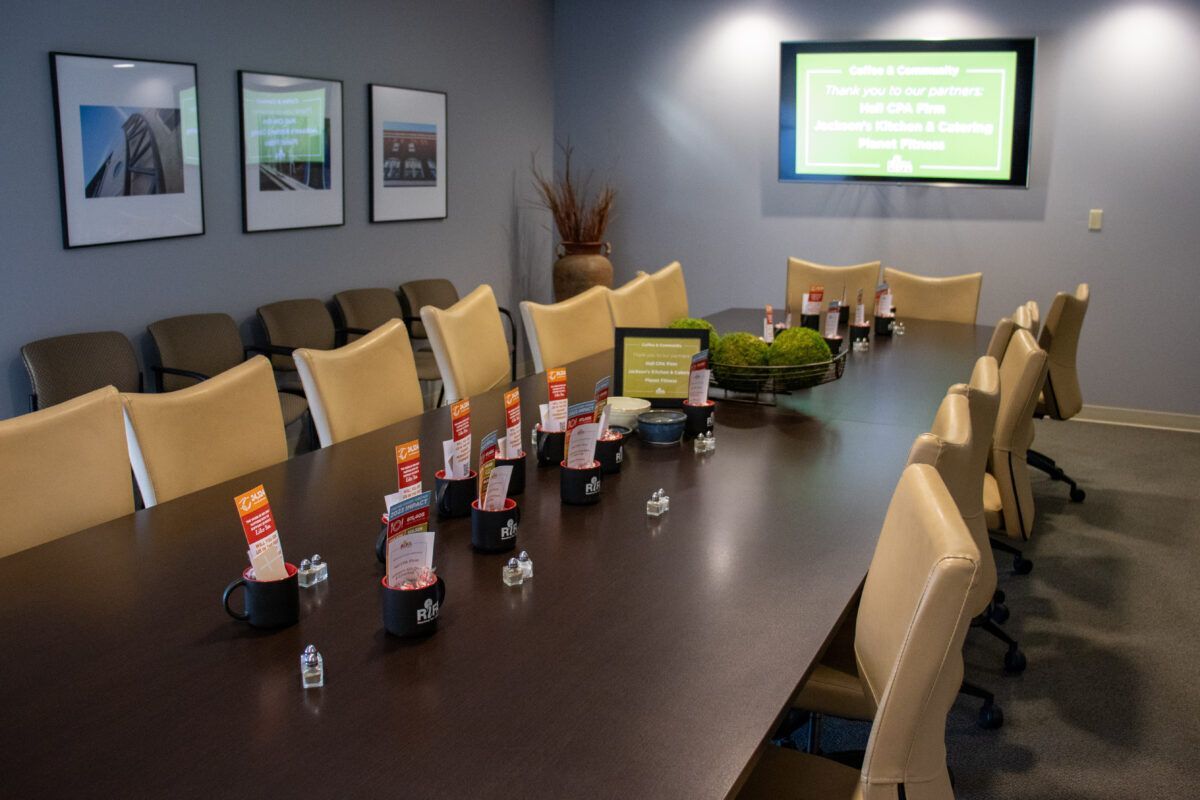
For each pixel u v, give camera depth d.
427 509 1.58
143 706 1.32
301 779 1.17
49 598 1.65
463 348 3.54
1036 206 6.59
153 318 4.70
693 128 7.33
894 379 3.62
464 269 6.93
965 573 1.30
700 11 7.16
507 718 1.31
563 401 2.45
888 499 2.25
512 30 7.13
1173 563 4.24
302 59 5.40
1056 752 2.84
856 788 1.60
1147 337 6.48
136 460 2.25
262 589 1.53
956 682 1.38
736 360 3.08
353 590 1.70
